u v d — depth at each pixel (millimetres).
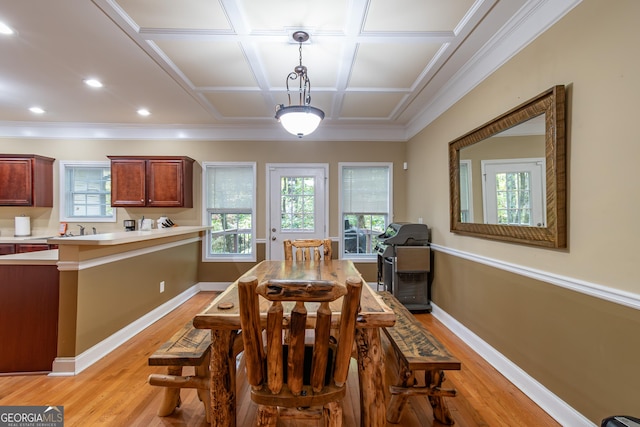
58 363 2145
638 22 1289
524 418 1709
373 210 4633
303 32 2170
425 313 3566
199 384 1590
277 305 1051
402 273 3506
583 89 1555
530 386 1908
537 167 1838
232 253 4641
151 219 4496
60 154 4434
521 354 2008
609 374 1410
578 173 1588
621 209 1361
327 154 4586
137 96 3350
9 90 3182
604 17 1436
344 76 2869
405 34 2193
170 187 4227
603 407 1438
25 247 3916
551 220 1717
